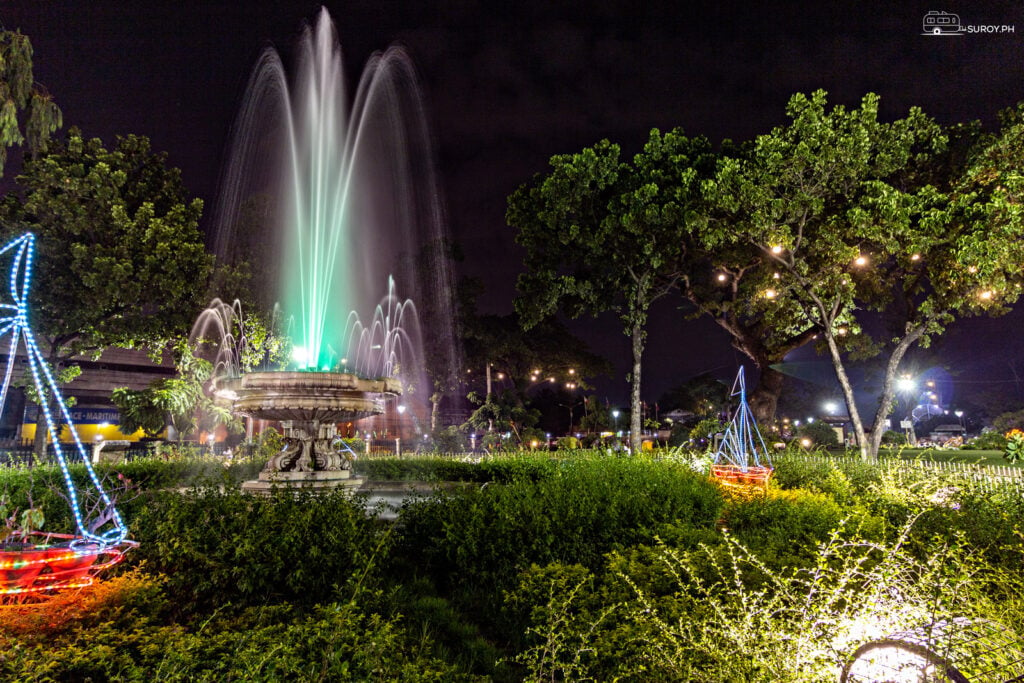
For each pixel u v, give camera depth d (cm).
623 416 4719
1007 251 1775
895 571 408
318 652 351
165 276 2258
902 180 2131
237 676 321
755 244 2156
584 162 2345
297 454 964
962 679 239
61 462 466
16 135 1630
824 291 2231
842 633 344
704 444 2172
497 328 4541
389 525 620
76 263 2108
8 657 335
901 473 986
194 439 2792
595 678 357
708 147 2402
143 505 554
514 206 2553
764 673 326
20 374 3319
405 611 478
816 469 1148
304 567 474
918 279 2288
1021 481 946
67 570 428
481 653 422
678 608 407
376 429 4528
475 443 3262
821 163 1942
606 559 523
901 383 4222
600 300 2612
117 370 4294
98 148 2259
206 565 461
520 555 518
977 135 2030
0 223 2092
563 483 701
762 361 2867
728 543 531
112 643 363
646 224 2300
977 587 405
